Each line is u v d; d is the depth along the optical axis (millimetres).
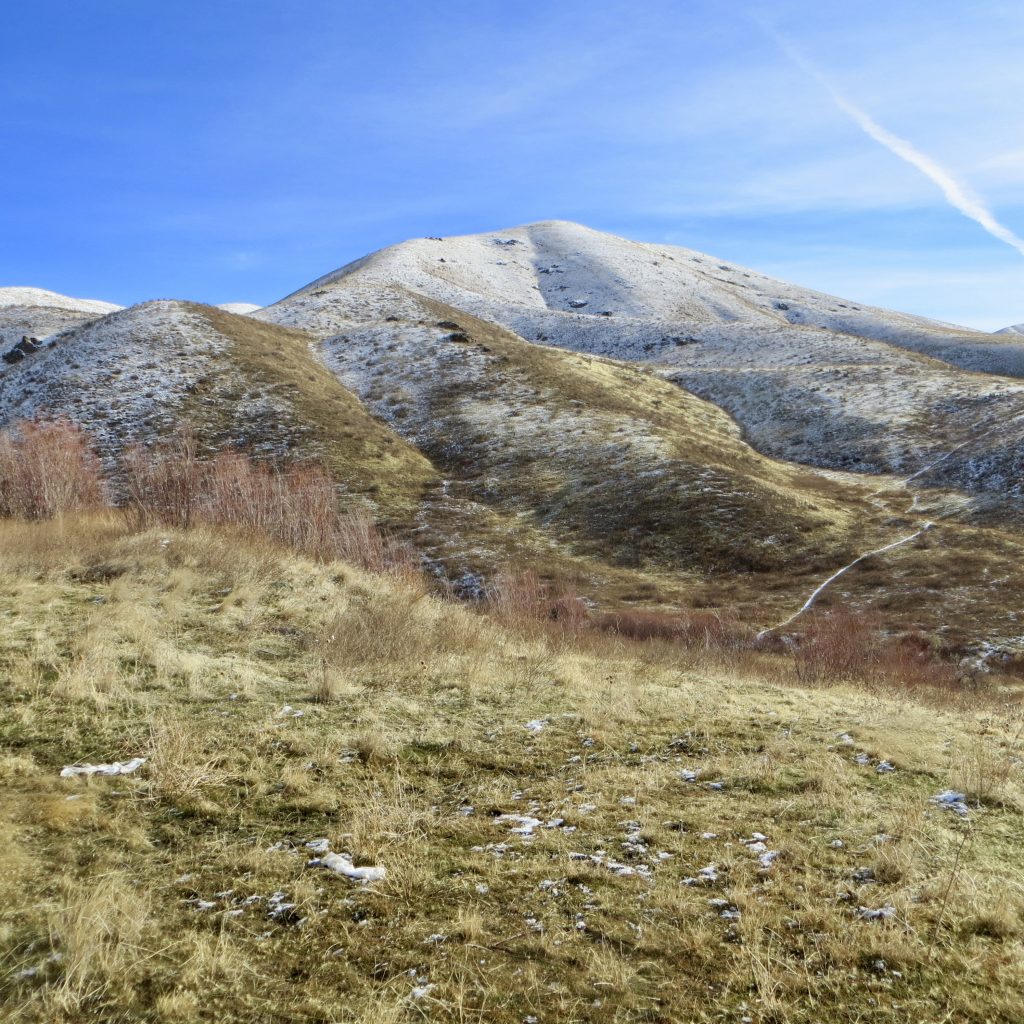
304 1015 3637
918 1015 3670
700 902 4629
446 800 6152
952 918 4477
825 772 6676
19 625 9734
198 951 4031
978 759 7152
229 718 7637
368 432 53219
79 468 29594
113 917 4270
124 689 8016
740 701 9594
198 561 14023
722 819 5840
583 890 4766
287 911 4480
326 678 8680
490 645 11664
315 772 6535
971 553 37469
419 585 15648
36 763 6355
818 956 4102
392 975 3924
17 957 3947
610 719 8391
